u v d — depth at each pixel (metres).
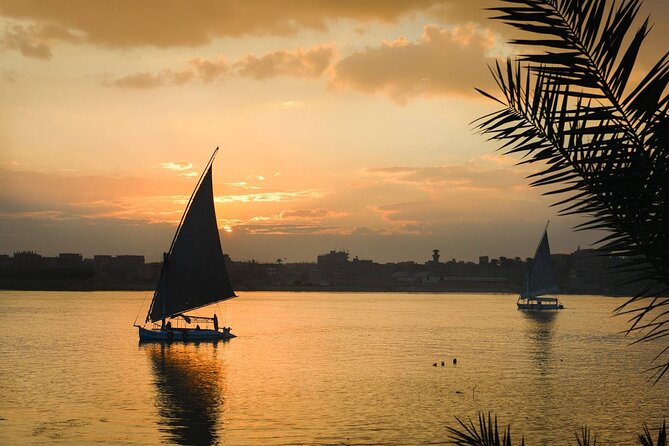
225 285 81.62
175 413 46.25
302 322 156.00
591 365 73.06
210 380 61.66
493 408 47.88
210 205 81.38
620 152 4.68
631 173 4.66
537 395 53.47
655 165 4.62
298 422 43.47
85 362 74.06
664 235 4.66
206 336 96.31
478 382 60.62
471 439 5.59
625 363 75.00
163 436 39.59
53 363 73.12
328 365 73.00
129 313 179.12
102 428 41.34
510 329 132.38
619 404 49.47
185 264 84.19
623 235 4.79
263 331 125.88
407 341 104.50
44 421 43.25
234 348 89.50
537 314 193.62
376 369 69.69
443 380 61.91
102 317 160.62
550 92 4.80
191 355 81.19
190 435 40.00
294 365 72.75
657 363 74.25
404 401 50.81
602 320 163.00
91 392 54.62
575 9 4.60
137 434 39.94
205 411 47.00
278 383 60.00
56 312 183.00
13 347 89.94
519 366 72.44
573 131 4.75
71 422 43.00
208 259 82.19
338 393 54.69
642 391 55.22
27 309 199.00
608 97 4.68
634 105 4.59
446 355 83.69
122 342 96.94
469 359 79.19
